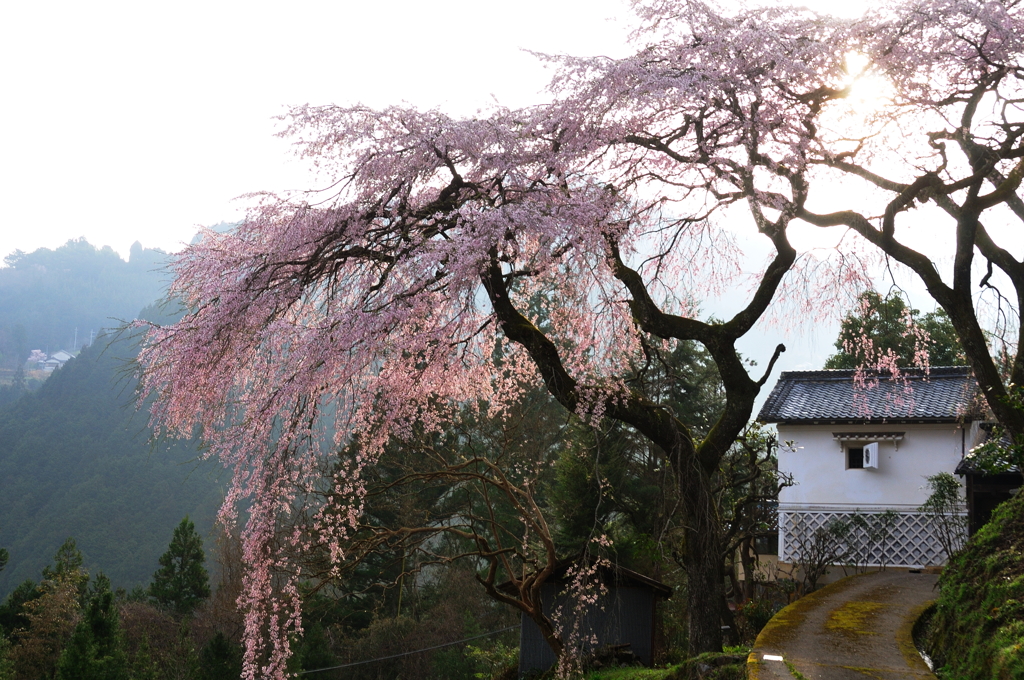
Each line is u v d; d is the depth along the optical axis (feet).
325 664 66.64
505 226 24.58
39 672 75.77
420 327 27.35
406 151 26.23
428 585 76.18
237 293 24.67
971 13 28.86
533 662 41.22
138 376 25.25
